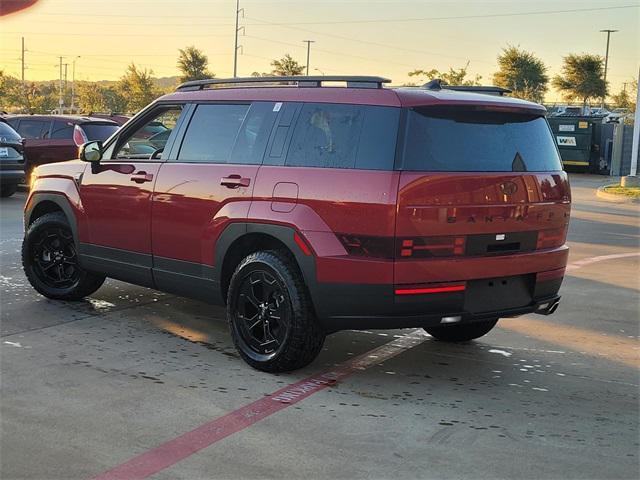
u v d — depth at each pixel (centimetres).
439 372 528
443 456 384
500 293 495
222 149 551
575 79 6122
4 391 464
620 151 3155
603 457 387
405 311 460
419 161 457
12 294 726
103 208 631
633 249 1140
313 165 489
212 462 371
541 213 507
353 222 462
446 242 461
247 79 555
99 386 478
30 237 697
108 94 8012
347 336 621
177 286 580
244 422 424
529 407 460
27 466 362
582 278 894
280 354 498
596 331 653
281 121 518
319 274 473
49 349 555
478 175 471
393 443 399
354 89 489
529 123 518
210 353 557
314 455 381
